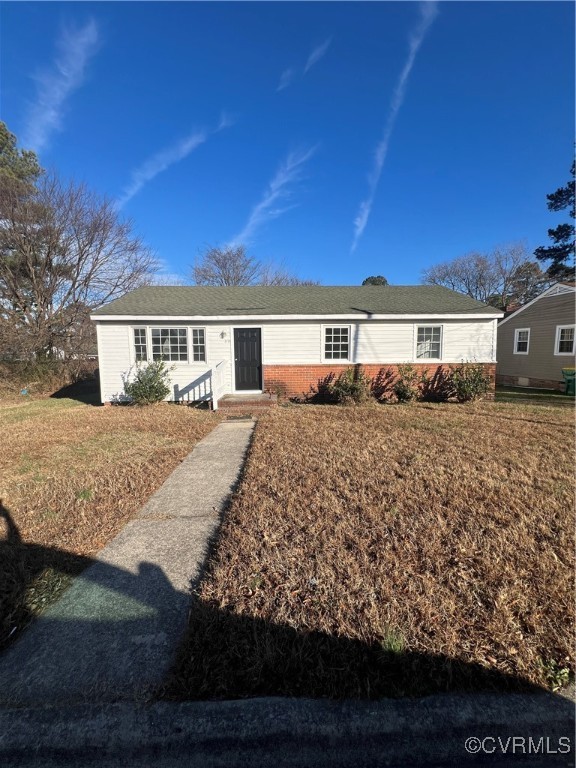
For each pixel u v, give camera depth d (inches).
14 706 67.9
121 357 427.2
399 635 76.9
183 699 68.2
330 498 147.2
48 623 88.0
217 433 283.4
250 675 71.4
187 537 126.3
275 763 60.6
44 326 655.1
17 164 764.6
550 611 84.6
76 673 74.0
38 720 65.6
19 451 234.4
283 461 195.6
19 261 681.0
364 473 174.4
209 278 1250.0
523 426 283.9
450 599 88.0
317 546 113.2
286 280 1332.4
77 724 64.9
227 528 127.0
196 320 423.8
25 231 672.4
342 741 62.6
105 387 428.8
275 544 115.3
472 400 431.2
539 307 656.4
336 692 68.1
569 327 596.1
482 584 93.7
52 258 717.3
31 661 77.3
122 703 67.8
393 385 448.5
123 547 120.3
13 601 95.5
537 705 65.9
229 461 209.9
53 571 107.9
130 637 83.1
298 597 91.3
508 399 477.1
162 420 329.4
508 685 68.8
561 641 76.4
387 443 230.7
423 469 178.7
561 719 64.4
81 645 81.2
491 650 74.7
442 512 133.8
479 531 119.2
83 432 285.6
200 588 97.4
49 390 613.6
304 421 307.1
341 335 447.8
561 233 825.5
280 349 440.5
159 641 81.7
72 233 722.8
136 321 423.8
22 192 681.0
